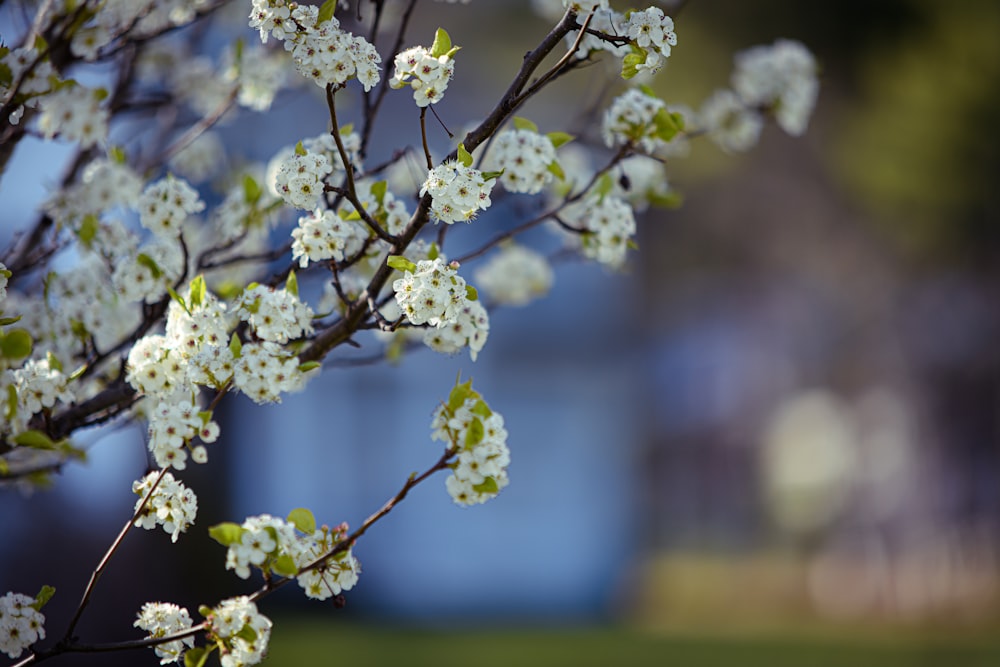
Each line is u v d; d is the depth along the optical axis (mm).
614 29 2422
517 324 14570
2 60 2434
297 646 11406
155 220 2705
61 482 6836
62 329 2684
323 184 2230
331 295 2762
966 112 12867
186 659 2064
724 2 13898
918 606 16219
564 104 12039
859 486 19109
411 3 2799
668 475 23156
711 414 23219
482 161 2650
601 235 2838
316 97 4422
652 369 22047
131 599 6766
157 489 2125
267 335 2244
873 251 16562
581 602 14531
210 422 2096
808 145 15578
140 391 2221
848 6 13672
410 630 12742
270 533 2039
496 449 2082
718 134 3873
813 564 19375
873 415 18922
